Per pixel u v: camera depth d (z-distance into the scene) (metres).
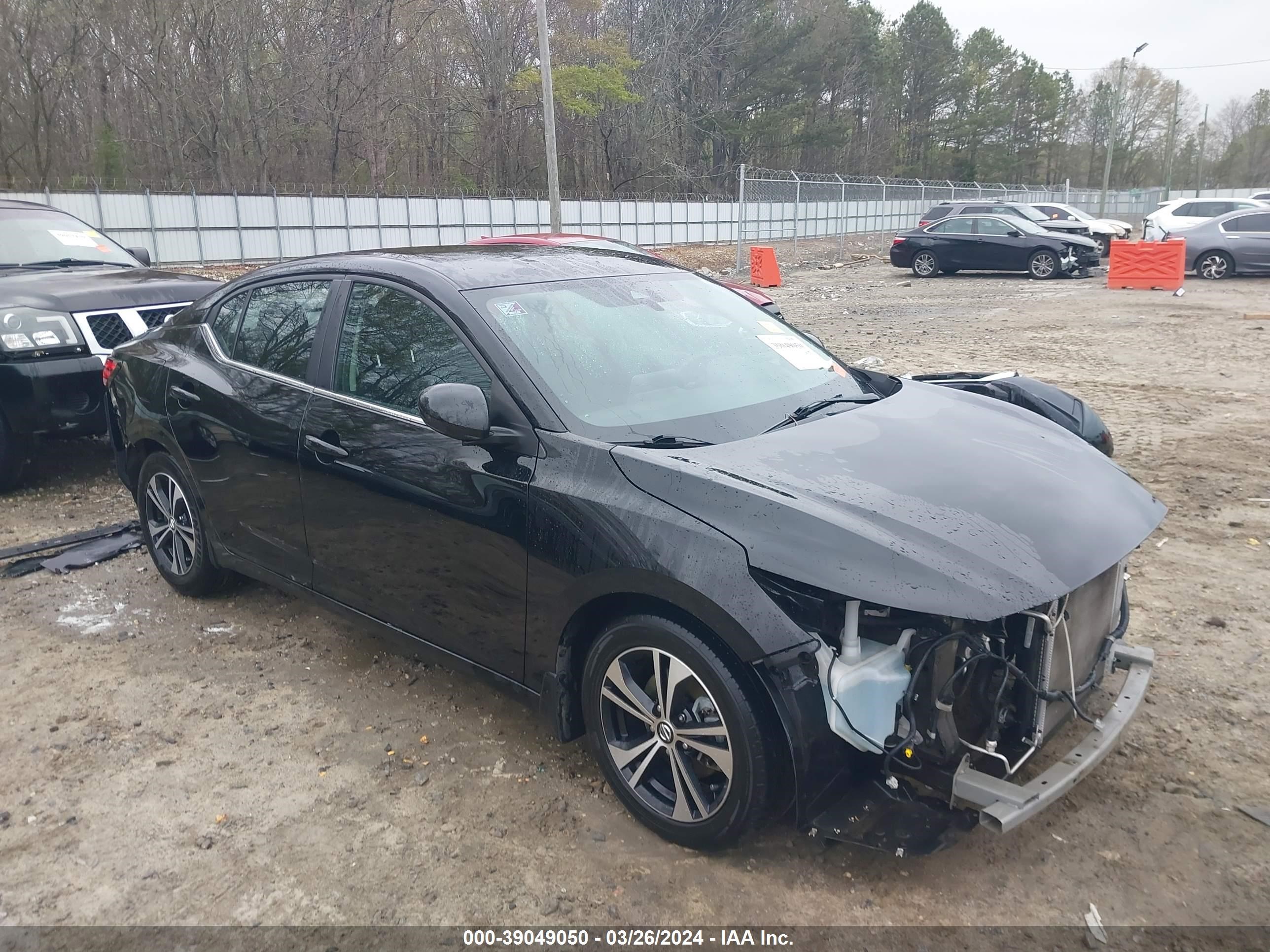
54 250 7.81
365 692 4.09
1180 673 4.04
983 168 81.00
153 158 42.47
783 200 32.12
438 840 3.10
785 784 2.75
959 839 3.03
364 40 46.31
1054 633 2.76
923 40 79.06
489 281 3.70
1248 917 2.68
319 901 2.84
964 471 3.09
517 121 54.09
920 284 23.45
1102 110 96.00
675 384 3.53
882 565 2.59
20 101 39.25
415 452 3.49
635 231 44.44
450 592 3.47
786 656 2.59
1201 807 3.17
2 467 6.49
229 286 4.68
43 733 3.77
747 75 57.19
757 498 2.78
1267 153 100.00
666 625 2.85
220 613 4.88
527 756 3.58
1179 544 5.49
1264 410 8.74
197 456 4.52
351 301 3.93
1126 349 12.38
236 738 3.73
